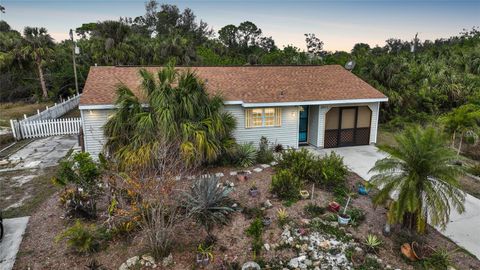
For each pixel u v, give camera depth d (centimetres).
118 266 565
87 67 2919
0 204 818
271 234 661
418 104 2030
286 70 1599
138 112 987
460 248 632
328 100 1290
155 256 581
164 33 6247
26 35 2530
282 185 839
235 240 642
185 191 730
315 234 660
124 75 1339
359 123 1414
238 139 1270
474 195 894
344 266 570
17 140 1502
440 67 2838
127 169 842
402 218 621
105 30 2905
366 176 1038
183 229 661
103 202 793
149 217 623
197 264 569
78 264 570
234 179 971
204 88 1106
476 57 3130
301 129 1446
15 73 2712
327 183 908
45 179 1001
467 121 1221
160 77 1023
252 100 1221
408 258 586
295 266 570
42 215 754
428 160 598
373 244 615
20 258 585
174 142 917
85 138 1097
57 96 2717
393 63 2102
